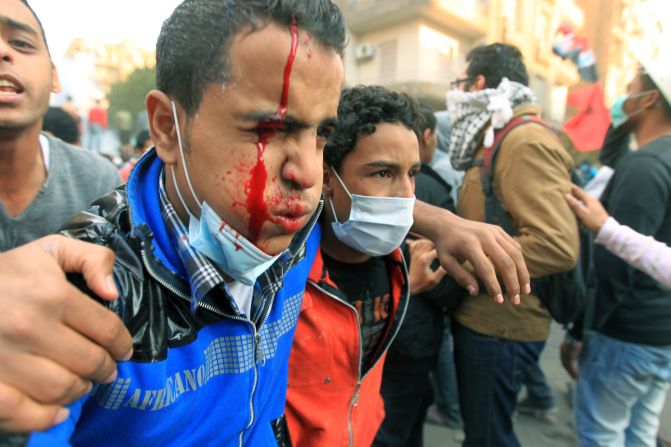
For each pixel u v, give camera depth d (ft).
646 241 4.68
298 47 1.75
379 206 3.61
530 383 8.86
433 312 5.34
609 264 5.44
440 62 38.34
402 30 37.06
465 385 5.41
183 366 2.22
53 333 1.38
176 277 2.16
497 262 3.14
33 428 1.38
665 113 5.53
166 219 2.26
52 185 3.84
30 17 3.17
